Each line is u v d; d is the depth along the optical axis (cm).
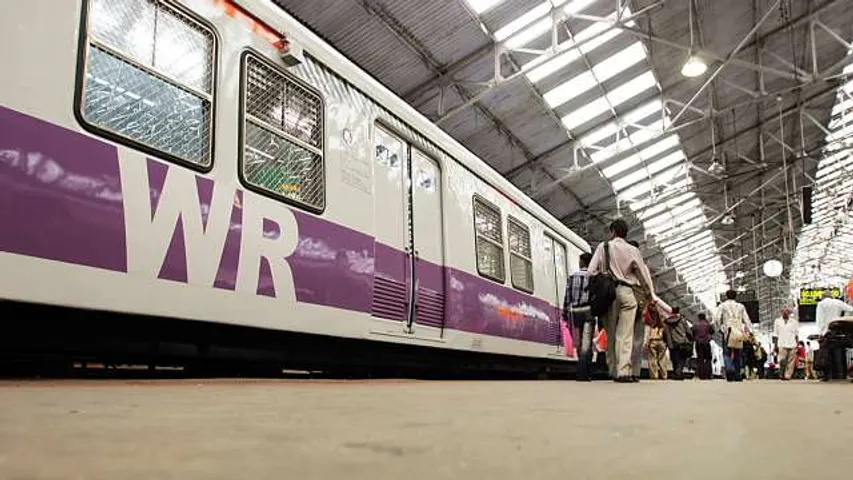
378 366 651
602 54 1288
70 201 347
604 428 164
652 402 286
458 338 727
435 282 704
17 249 324
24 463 98
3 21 329
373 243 588
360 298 562
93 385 320
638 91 1463
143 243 382
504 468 99
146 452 111
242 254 446
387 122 646
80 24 364
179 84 420
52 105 345
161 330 416
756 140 2019
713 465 103
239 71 468
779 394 388
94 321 382
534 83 1305
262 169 477
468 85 1200
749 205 2609
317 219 522
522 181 1684
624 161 1842
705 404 274
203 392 295
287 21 524
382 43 1045
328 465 100
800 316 2289
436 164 748
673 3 1200
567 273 1142
